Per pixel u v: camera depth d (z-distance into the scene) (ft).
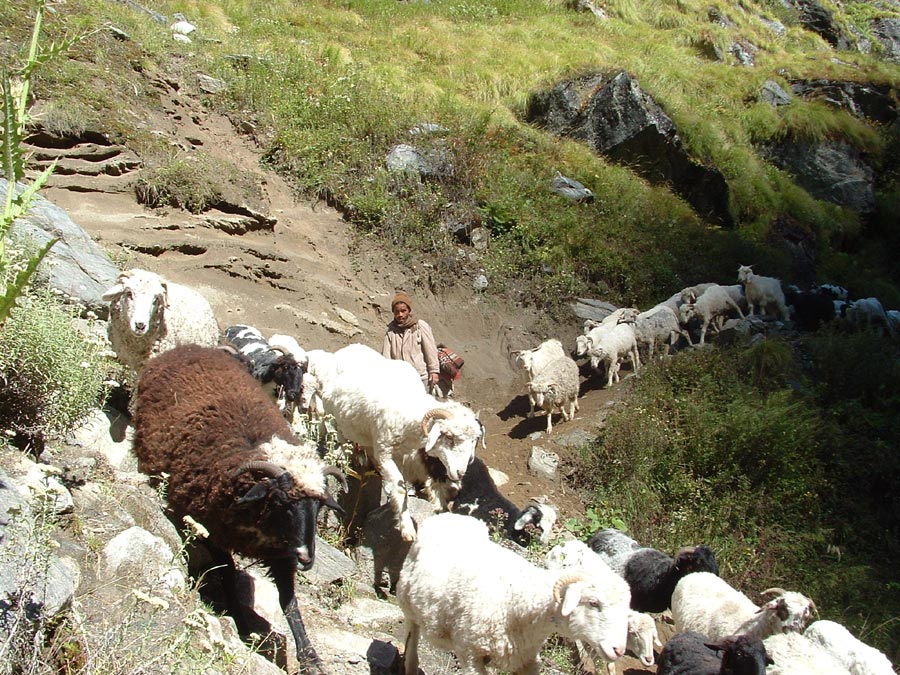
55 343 15.71
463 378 38.47
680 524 28.60
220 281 33.88
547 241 47.19
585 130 64.39
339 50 59.62
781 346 38.14
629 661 21.42
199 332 21.93
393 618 18.07
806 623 19.66
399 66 62.90
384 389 21.83
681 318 41.52
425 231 43.75
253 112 45.32
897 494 33.22
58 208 26.63
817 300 47.73
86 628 10.86
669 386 35.81
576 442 32.63
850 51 112.37
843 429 35.22
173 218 34.99
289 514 13.99
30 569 10.20
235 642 13.25
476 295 43.16
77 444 17.38
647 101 64.23
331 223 42.16
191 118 42.34
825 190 79.66
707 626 19.92
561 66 68.80
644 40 84.12
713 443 31.68
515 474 30.94
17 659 9.58
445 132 50.16
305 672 14.07
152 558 13.35
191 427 14.94
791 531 28.99
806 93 87.76
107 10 45.80
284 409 22.90
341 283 39.34
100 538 13.57
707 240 56.29
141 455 15.61
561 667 18.83
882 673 18.40
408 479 22.29
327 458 22.47
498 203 47.24
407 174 45.60
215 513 14.47
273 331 33.47
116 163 34.78
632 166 64.18
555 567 18.39
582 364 40.57
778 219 70.18
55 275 22.22
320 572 18.52
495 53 70.28
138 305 19.76
